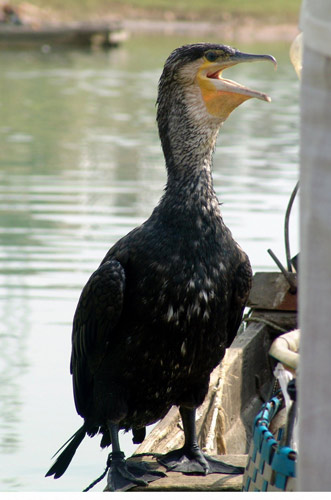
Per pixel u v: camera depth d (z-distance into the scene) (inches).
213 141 245.8
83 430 255.9
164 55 2445.9
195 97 243.9
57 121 1330.0
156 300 232.5
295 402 163.0
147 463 241.0
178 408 278.5
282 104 1508.4
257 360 330.3
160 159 1036.5
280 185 862.5
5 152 1067.3
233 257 241.9
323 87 114.3
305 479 119.3
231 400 296.8
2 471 344.8
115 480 228.1
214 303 235.8
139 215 763.4
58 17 2965.1
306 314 117.1
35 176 922.7
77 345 253.4
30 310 536.4
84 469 353.7
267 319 339.6
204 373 243.9
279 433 189.0
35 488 330.6
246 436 304.5
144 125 1300.4
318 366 116.9
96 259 638.5
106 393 241.9
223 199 797.9
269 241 663.8
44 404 405.4
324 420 117.3
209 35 2883.9
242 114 1396.4
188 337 235.0
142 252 234.7
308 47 115.6
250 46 2561.5
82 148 1103.0
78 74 1995.6
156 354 237.1
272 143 1121.4
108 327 236.8
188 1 3245.6
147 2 3198.8
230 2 3230.8
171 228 235.6
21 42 2512.3
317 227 115.5
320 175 115.1
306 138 116.4
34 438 374.3
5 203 796.0
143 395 244.7
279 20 3080.7
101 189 861.2
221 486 227.6
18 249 661.3
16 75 1948.8
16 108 1462.8
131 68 2138.3
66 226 722.8
